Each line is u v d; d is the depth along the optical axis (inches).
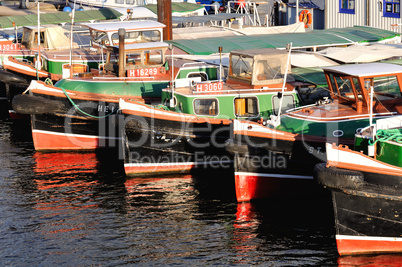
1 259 951.0
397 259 931.3
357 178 881.5
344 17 2305.6
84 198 1192.2
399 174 898.1
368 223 922.1
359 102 1151.0
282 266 914.1
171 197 1192.2
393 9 2068.2
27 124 1800.0
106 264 932.6
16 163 1414.9
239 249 970.1
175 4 2664.9
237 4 2940.5
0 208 1141.1
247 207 1138.7
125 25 1608.0
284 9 2731.3
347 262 923.4
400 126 993.5
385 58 1521.9
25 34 1921.8
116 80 1478.8
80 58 1696.6
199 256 951.0
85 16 2335.1
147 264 930.1
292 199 1173.1
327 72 1178.6
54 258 953.5
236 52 1339.8
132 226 1061.8
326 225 1050.1
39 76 1710.1
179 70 1441.9
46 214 1115.3
